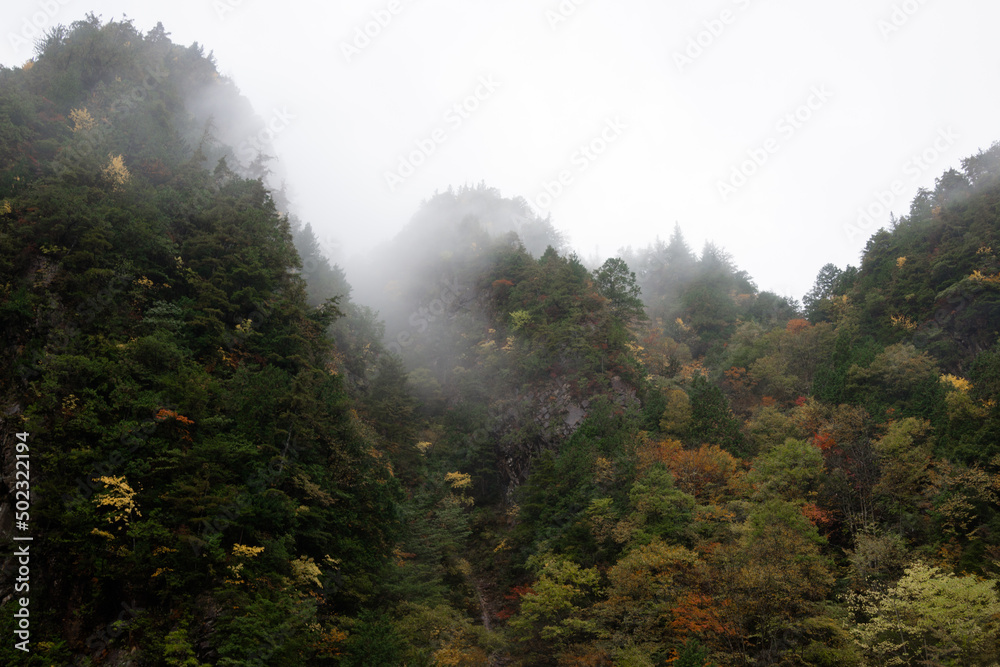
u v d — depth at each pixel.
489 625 42.19
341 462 35.88
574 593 35.25
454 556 46.81
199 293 39.06
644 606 32.28
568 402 59.62
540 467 48.50
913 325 59.62
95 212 36.50
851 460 41.78
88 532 25.42
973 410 39.56
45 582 24.88
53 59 66.12
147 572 25.70
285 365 40.38
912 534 36.50
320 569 31.80
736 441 47.59
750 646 29.61
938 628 25.66
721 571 30.86
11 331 30.84
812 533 33.69
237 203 49.31
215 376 35.38
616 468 43.25
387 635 28.06
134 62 71.25
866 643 26.38
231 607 25.67
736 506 38.03
